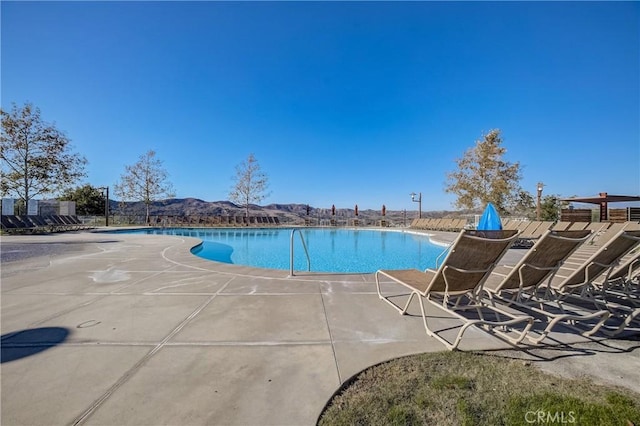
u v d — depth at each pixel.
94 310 3.26
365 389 1.76
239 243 15.16
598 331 2.71
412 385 1.80
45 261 6.55
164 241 11.33
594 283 3.50
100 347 2.32
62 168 20.31
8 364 2.04
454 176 20.31
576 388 1.78
